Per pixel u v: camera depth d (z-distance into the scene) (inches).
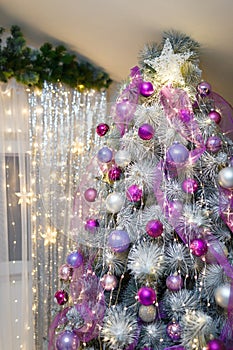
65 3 74.5
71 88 98.0
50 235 95.6
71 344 60.7
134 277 57.9
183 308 55.0
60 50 88.6
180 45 69.6
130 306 58.5
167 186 59.3
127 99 67.2
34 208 95.7
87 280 64.8
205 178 60.3
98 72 96.3
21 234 95.4
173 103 62.7
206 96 66.0
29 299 95.1
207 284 55.7
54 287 95.3
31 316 94.6
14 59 86.4
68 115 97.4
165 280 59.1
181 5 64.6
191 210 57.0
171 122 61.6
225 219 57.7
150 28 73.8
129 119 65.2
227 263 55.0
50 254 95.8
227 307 53.2
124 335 54.3
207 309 56.0
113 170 63.5
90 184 73.0
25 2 78.2
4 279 93.2
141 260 54.6
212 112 63.4
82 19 78.1
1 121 93.7
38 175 96.0
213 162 59.2
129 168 62.3
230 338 53.4
